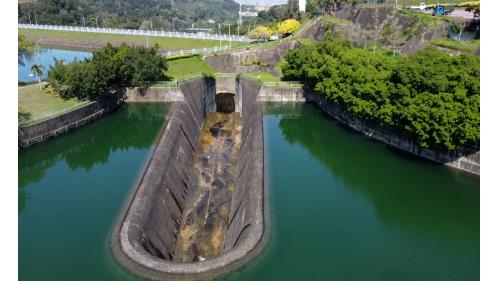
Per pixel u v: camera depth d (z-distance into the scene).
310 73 76.75
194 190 54.31
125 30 159.38
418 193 49.03
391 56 81.81
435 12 85.75
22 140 57.81
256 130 60.47
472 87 45.78
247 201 42.09
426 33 79.50
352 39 100.38
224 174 59.38
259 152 51.91
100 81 73.38
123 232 34.94
